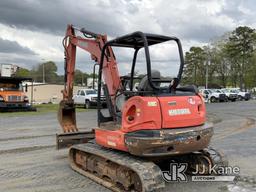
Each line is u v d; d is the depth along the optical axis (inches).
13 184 295.7
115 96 311.4
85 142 375.2
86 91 1393.9
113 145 282.5
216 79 3203.7
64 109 402.6
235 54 2888.8
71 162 352.5
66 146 368.2
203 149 297.7
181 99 268.5
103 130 298.0
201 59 3262.8
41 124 754.8
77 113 1072.2
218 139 515.5
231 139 515.2
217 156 304.7
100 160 303.7
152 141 248.7
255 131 605.6
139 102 257.4
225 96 1857.8
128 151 267.0
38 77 4512.8
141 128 254.7
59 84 2938.0
